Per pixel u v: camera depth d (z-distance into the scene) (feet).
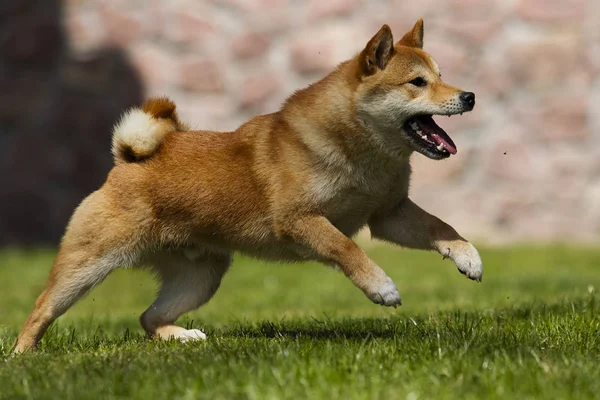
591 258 55.88
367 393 17.80
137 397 18.20
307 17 67.77
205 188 27.27
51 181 66.54
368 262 25.54
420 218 27.55
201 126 67.15
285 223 26.48
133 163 28.04
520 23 66.49
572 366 19.93
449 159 65.87
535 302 32.68
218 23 68.03
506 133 66.18
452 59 66.39
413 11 66.69
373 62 26.37
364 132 26.23
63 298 27.63
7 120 66.85
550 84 66.18
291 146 26.45
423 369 19.62
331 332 26.96
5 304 43.39
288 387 18.26
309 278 53.93
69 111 67.00
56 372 20.84
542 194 65.92
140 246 27.99
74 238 27.71
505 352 20.90
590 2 66.28
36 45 67.41
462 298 39.29
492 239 65.26
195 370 19.94
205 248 28.78
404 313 32.27
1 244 65.31
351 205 26.89
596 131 65.87
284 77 67.67
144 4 67.77
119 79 67.51
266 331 27.99
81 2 67.82
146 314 30.14
